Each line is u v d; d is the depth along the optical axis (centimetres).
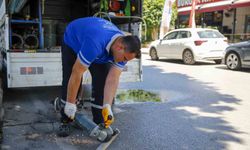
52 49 554
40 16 578
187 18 2312
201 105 583
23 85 526
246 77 920
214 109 557
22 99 588
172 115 514
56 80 542
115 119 487
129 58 301
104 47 308
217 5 1927
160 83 804
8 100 580
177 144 394
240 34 1878
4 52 579
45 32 675
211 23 2183
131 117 499
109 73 354
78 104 507
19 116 486
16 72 521
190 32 1247
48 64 535
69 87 323
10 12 536
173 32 1337
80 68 310
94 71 383
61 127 404
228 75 959
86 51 305
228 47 1101
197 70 1068
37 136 405
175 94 676
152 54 1444
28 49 536
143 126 457
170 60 1416
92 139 397
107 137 360
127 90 712
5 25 542
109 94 352
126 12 588
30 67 526
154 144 392
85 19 346
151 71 1033
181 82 824
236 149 382
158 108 556
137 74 588
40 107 538
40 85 535
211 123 477
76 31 342
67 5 764
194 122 480
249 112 541
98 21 333
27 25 584
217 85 787
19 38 566
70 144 383
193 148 383
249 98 645
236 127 461
